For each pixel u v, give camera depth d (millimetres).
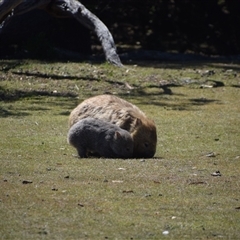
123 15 119688
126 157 39031
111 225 25562
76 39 101812
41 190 30359
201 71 83000
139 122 39438
